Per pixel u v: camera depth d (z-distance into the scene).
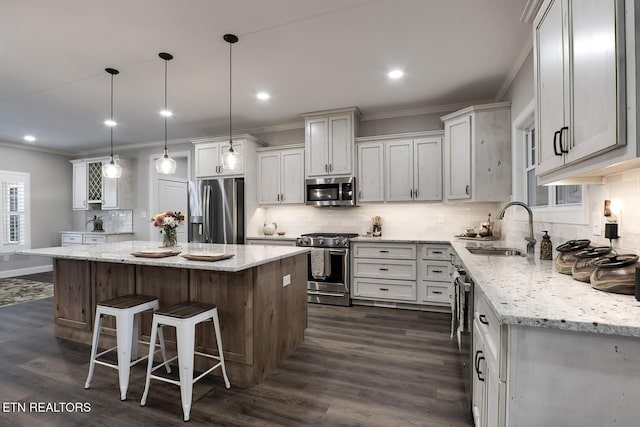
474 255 2.31
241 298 2.27
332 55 2.86
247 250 2.84
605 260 1.31
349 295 4.10
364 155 4.30
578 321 0.91
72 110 4.26
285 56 2.87
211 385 2.22
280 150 4.82
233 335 2.30
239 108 4.25
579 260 1.46
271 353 2.43
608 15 0.98
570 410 0.94
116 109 4.24
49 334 3.14
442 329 3.25
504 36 2.57
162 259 2.31
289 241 4.45
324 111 4.37
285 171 4.77
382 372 2.38
